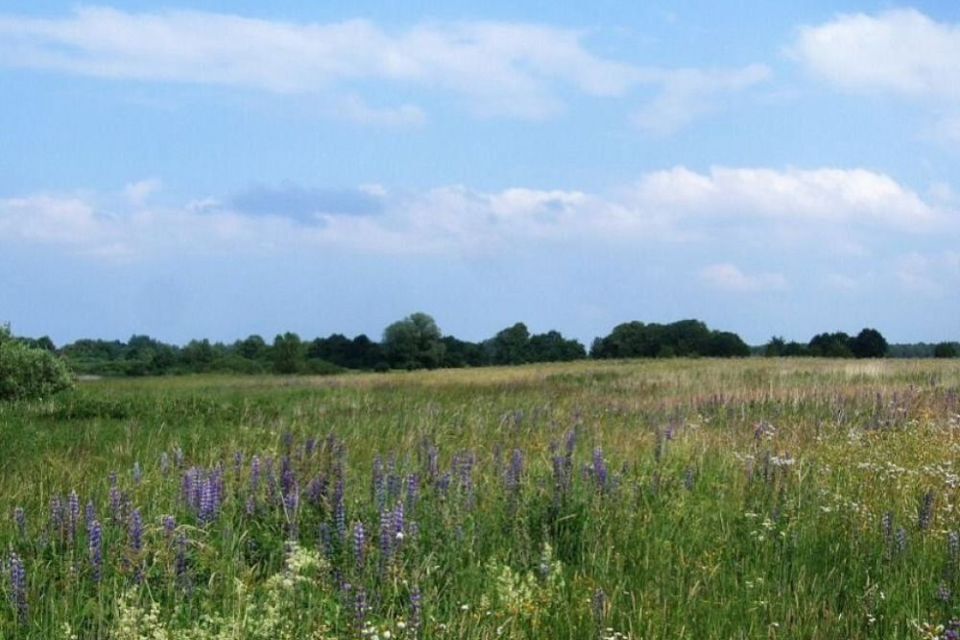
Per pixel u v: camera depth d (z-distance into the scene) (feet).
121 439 45.21
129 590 22.20
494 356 325.83
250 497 29.43
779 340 293.64
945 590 23.47
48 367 74.90
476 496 30.76
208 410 59.21
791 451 40.34
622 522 28.86
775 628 21.66
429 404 59.93
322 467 34.09
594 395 77.25
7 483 33.76
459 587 23.72
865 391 69.05
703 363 154.10
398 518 25.86
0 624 20.31
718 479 35.35
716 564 25.98
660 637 21.09
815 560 26.48
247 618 20.70
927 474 35.86
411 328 302.86
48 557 25.18
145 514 28.76
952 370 102.58
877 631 21.79
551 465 35.12
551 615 22.35
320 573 23.90
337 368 257.34
